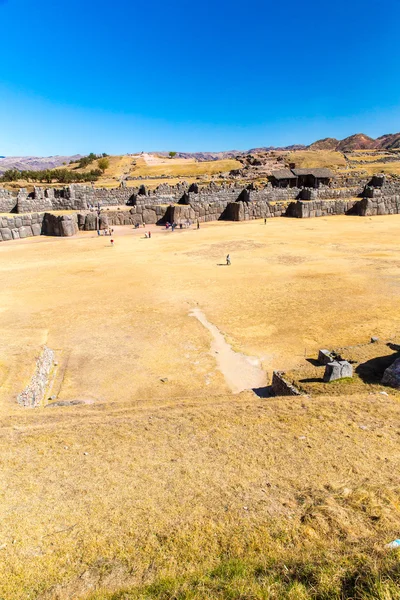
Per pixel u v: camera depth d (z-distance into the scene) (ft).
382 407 34.76
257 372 54.08
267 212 217.36
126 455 27.17
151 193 223.10
